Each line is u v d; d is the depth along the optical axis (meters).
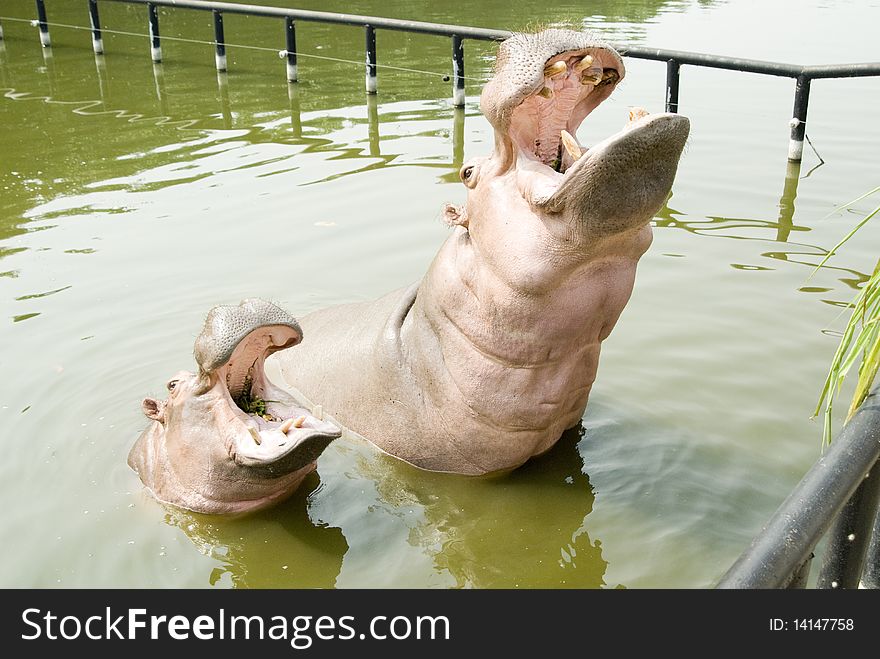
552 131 5.24
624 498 5.73
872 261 9.10
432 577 5.15
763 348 7.45
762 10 23.19
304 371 6.89
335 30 21.38
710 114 14.13
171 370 7.30
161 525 5.64
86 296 8.59
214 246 9.71
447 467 6.07
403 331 6.17
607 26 20.47
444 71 17.39
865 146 12.59
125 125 14.27
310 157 12.62
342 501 5.87
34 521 5.63
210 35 20.83
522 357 5.50
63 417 6.70
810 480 2.86
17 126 14.26
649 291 8.54
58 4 24.17
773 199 10.83
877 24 20.52
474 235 5.55
